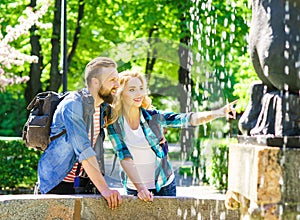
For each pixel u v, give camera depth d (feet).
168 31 59.06
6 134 78.95
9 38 41.45
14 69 58.49
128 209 13.73
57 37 53.88
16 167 39.22
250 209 11.40
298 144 11.36
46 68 62.08
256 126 12.37
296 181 11.12
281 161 11.19
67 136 14.01
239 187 11.96
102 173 14.32
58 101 14.48
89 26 61.16
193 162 37.06
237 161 12.09
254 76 35.45
